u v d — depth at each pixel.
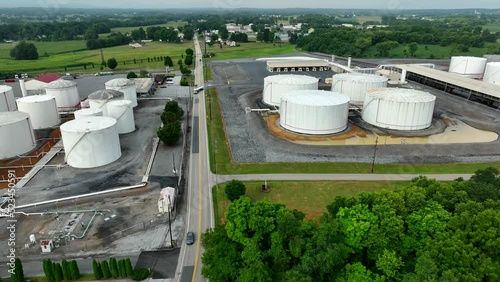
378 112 74.06
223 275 31.42
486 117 80.56
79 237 40.25
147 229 41.75
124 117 72.00
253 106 92.00
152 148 65.50
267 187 50.22
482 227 31.42
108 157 58.50
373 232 32.25
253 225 32.78
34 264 36.22
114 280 33.91
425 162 58.19
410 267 31.84
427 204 35.53
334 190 49.47
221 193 49.09
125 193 49.69
